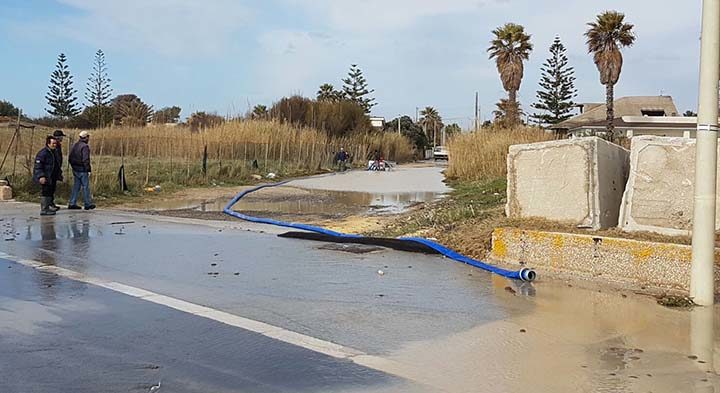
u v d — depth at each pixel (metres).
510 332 5.78
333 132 59.72
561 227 8.71
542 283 7.64
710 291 6.57
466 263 8.87
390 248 10.10
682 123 47.94
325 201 19.81
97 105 71.38
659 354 5.16
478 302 6.82
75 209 15.98
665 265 7.11
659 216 8.11
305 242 10.79
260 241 10.90
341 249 10.05
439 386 4.53
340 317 6.26
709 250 6.54
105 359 5.02
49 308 6.49
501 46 44.75
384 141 64.81
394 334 5.73
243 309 6.53
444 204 16.42
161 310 6.45
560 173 9.03
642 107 59.06
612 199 9.01
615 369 4.84
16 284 7.54
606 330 5.81
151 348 5.30
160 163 30.12
